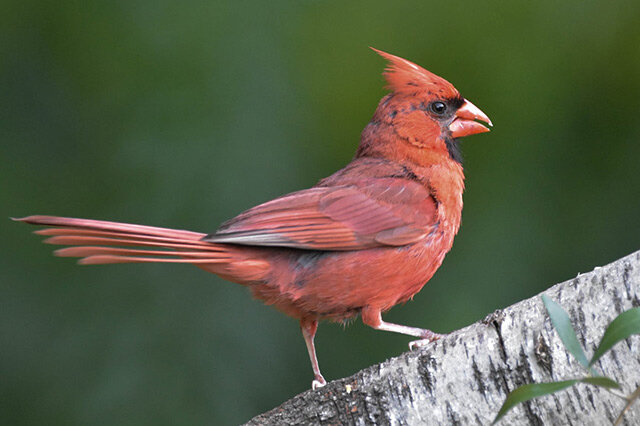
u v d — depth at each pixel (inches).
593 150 438.3
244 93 438.6
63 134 433.1
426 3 473.1
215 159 420.8
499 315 232.4
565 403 216.4
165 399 383.6
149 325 399.2
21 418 380.5
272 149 429.7
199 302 406.9
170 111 431.8
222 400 386.3
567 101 447.5
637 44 450.9
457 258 422.9
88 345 395.2
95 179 422.0
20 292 404.2
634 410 208.5
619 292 217.3
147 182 417.4
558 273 414.9
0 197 415.8
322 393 249.1
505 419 224.1
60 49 447.8
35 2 453.1
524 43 460.4
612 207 425.1
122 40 447.5
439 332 407.2
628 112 442.3
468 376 230.7
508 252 420.5
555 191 432.1
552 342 221.0
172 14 454.0
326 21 470.6
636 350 209.0
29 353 392.5
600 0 461.4
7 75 440.5
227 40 448.8
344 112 453.4
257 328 405.1
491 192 433.7
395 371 241.0
